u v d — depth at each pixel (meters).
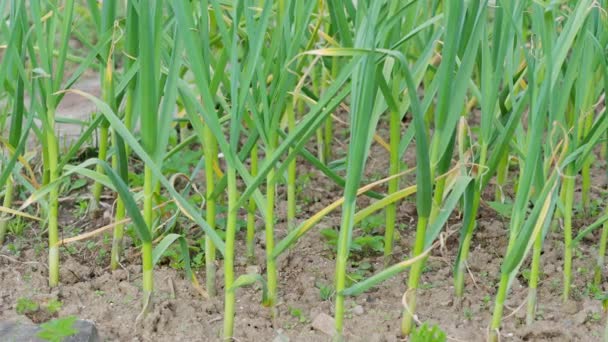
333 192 2.27
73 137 2.45
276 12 1.87
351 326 1.85
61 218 2.17
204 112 1.72
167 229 1.99
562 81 1.87
